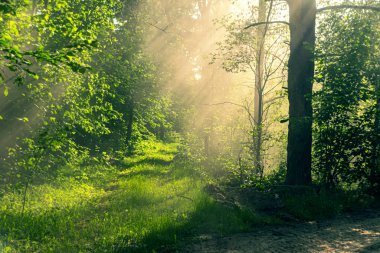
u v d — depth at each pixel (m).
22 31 12.79
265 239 8.86
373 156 13.32
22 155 13.66
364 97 12.44
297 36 14.27
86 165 21.08
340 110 13.04
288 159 14.25
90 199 13.78
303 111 13.99
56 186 15.57
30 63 7.83
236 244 8.49
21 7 11.84
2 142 14.74
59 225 9.90
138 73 23.38
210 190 14.26
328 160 13.66
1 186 13.79
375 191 13.68
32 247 8.30
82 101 14.38
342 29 14.08
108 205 12.71
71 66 8.36
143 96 25.39
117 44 20.86
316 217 11.08
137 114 26.64
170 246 8.38
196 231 9.54
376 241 8.32
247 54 18.59
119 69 19.27
